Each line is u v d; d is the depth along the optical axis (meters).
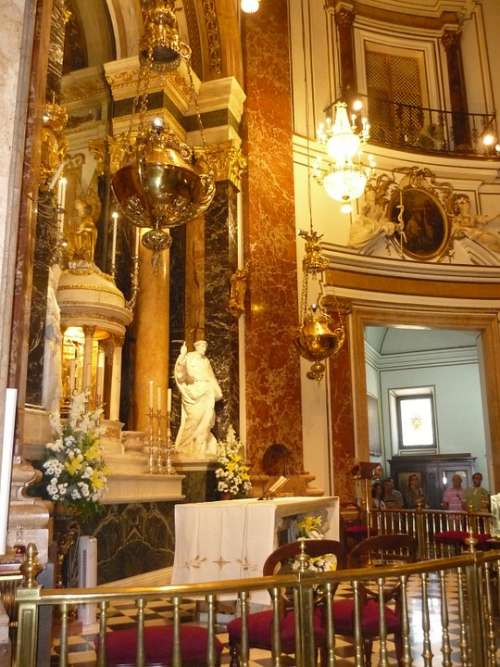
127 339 9.43
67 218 9.41
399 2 15.11
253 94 11.41
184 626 3.43
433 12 15.26
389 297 13.02
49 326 6.03
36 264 5.46
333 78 13.82
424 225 13.44
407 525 9.83
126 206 5.48
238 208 10.94
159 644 3.12
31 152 4.24
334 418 11.89
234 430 9.84
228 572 5.64
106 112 10.26
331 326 11.28
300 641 2.87
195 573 5.76
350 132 11.18
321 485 11.17
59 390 6.09
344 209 11.40
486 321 13.48
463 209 13.66
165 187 5.13
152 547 7.84
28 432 5.27
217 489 9.09
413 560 4.27
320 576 2.94
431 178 13.69
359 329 12.64
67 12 6.19
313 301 12.05
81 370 8.04
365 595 3.95
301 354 10.09
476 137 14.52
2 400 2.84
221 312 10.19
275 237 11.08
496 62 15.04
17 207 3.02
